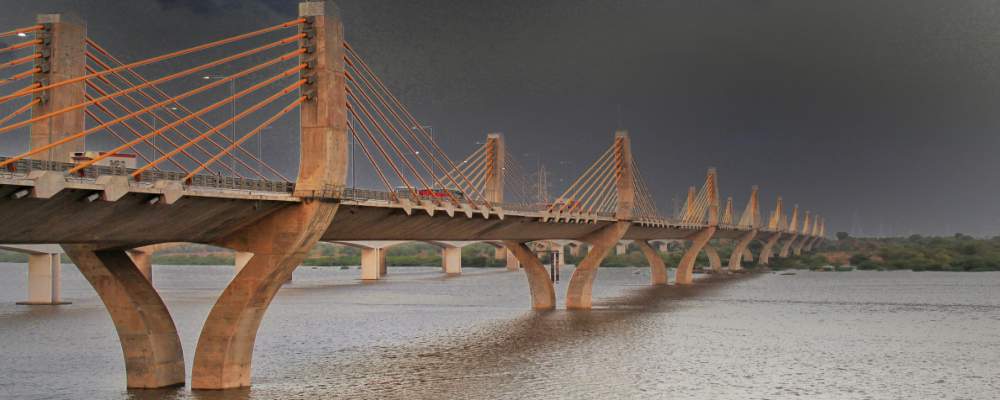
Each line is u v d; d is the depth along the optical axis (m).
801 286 162.75
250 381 53.19
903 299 128.62
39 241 39.66
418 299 126.31
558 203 102.38
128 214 40.69
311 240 50.22
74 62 48.00
